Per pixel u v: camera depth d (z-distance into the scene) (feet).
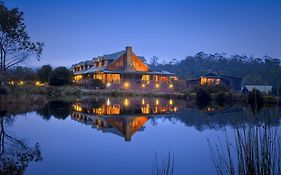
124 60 183.73
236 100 123.44
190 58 473.26
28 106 82.94
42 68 183.73
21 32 87.10
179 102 119.03
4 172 23.22
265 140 14.07
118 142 36.09
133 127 49.65
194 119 61.31
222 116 66.28
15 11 83.76
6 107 78.02
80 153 30.09
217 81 202.49
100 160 27.40
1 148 31.53
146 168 25.05
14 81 134.21
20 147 32.22
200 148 32.73
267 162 13.69
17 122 51.62
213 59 451.12
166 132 44.04
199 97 135.64
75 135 40.45
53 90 142.61
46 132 42.32
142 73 180.14
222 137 38.86
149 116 67.56
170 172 23.93
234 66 396.98
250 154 14.01
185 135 41.29
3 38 86.07
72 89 153.38
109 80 177.88
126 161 27.25
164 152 30.94
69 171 23.90
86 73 195.21
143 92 163.73
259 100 103.71
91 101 112.47
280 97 67.00
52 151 30.71
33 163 26.02
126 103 106.83
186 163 26.58
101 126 50.24
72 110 76.95
